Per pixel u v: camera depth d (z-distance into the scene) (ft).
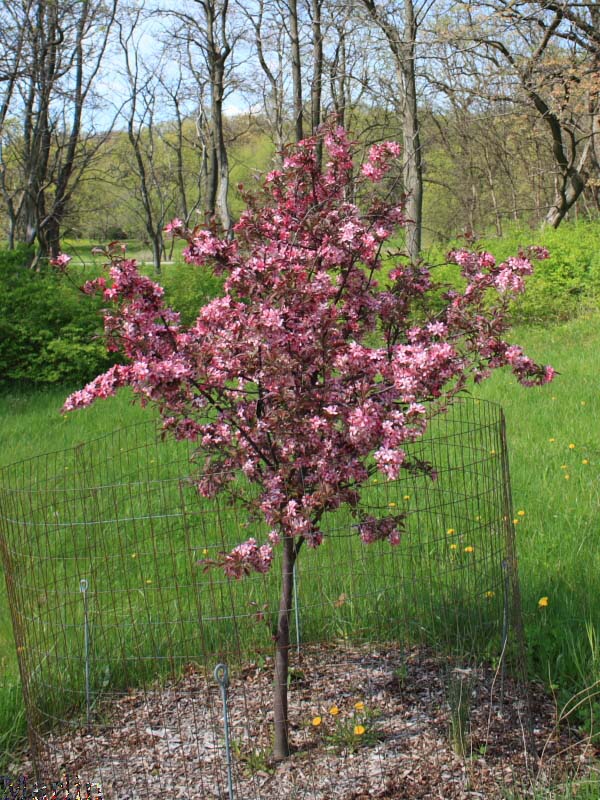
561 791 9.33
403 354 9.41
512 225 77.36
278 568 14.08
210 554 15.16
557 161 70.18
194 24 80.23
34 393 36.78
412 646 12.71
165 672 12.37
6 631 13.93
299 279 9.59
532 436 23.36
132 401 10.30
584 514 17.13
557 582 13.82
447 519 15.46
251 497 11.39
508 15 56.49
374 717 10.94
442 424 22.98
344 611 13.23
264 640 12.85
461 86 64.08
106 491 18.90
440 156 91.71
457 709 10.54
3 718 11.31
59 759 10.58
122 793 9.73
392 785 9.57
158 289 9.88
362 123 77.61
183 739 10.71
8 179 82.84
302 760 10.09
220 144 82.38
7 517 11.20
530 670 11.84
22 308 39.60
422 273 10.94
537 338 41.75
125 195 111.65
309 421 9.42
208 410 10.23
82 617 13.35
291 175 10.82
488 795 9.38
